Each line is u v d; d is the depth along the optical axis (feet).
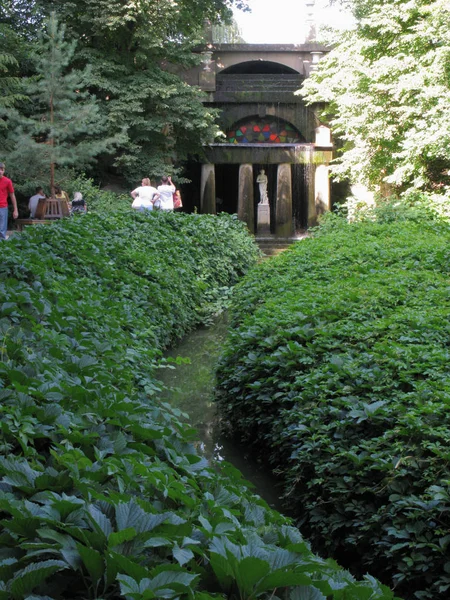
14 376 14.10
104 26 83.76
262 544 9.12
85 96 80.59
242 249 63.62
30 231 39.06
